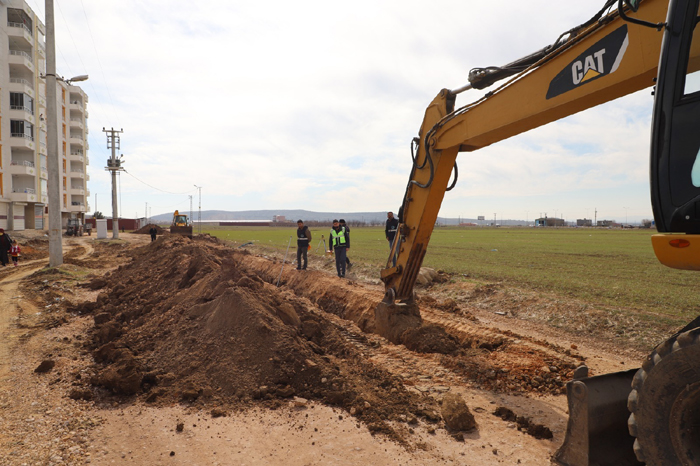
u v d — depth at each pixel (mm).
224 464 3646
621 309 9445
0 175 40156
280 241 42656
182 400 5004
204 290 8250
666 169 2975
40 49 46875
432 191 7168
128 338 7168
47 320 9297
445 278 14406
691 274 16203
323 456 3773
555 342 7941
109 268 19453
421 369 6145
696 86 2834
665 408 2717
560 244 38625
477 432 4289
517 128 5625
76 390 5176
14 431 4254
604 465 3299
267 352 5582
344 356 6574
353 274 16797
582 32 4457
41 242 36500
